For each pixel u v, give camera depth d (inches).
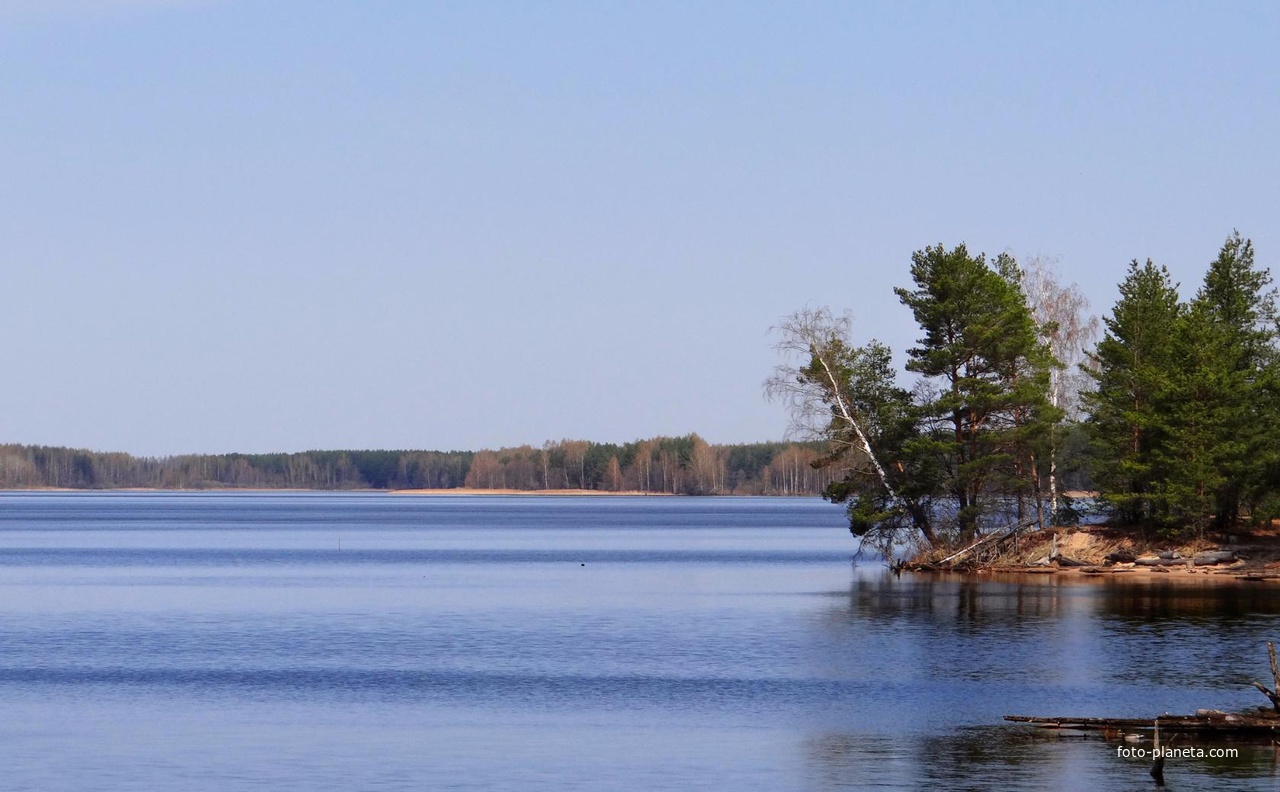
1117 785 1721.2
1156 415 4598.9
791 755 1899.6
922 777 1771.7
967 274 4640.8
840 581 4739.2
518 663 2758.4
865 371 4793.3
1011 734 2018.9
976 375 4643.2
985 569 4788.4
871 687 2426.2
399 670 2677.2
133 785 1764.3
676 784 1752.0
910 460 4746.6
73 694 2422.5
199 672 2669.8
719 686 2456.9
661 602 4037.9
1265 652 2765.7
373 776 1802.4
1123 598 3821.4
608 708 2256.4
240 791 1732.3
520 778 1788.9
